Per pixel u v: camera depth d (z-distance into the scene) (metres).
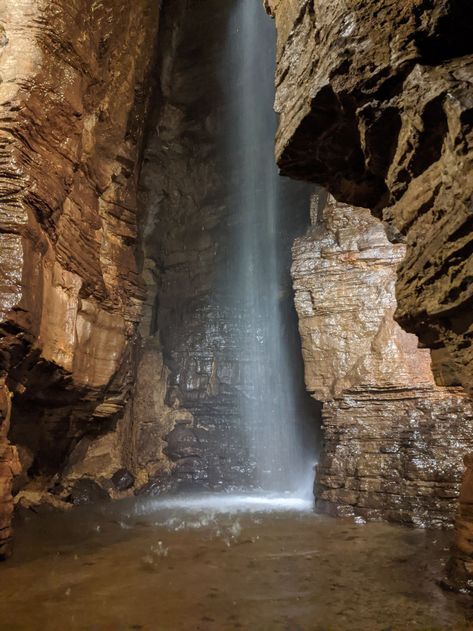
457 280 3.60
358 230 10.20
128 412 12.23
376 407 9.23
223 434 12.94
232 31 14.70
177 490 12.02
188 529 7.74
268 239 14.46
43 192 7.07
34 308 6.73
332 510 8.83
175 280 14.28
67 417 9.45
